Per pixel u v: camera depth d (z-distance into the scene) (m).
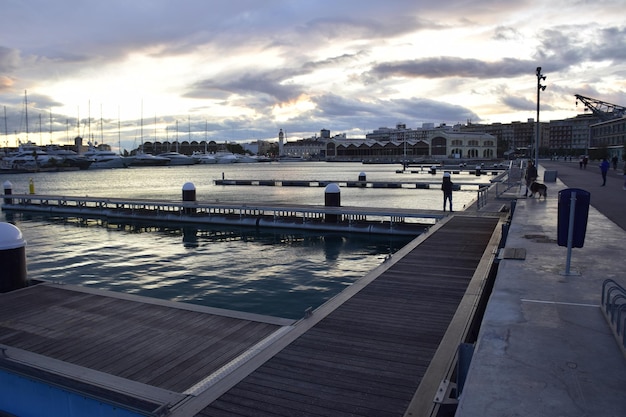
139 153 159.12
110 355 7.92
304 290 14.59
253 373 6.49
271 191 51.69
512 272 8.18
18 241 12.51
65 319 9.67
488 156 172.12
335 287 14.90
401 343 7.46
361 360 6.86
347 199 40.88
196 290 14.62
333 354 7.06
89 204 39.06
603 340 5.14
